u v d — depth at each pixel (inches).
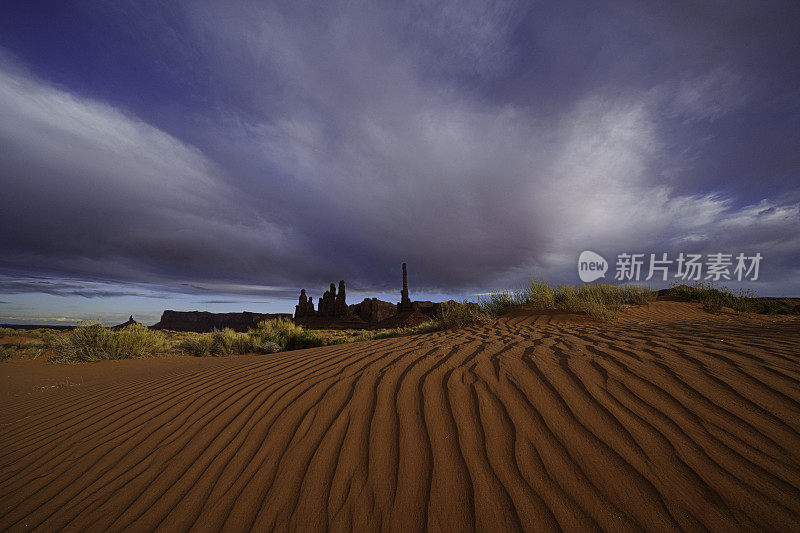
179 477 102.6
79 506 96.0
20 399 238.1
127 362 415.8
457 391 124.3
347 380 148.8
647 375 123.2
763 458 78.5
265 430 119.2
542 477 80.4
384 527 73.5
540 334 220.4
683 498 70.7
